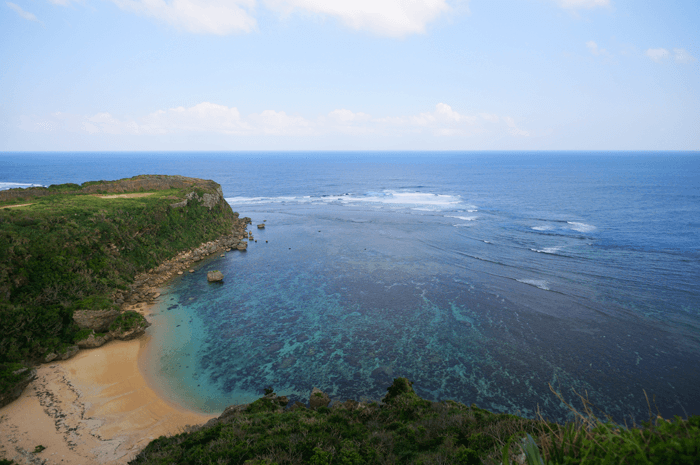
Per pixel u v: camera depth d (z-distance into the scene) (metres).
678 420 5.06
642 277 46.94
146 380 27.25
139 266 46.31
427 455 13.91
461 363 29.67
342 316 37.81
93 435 21.25
